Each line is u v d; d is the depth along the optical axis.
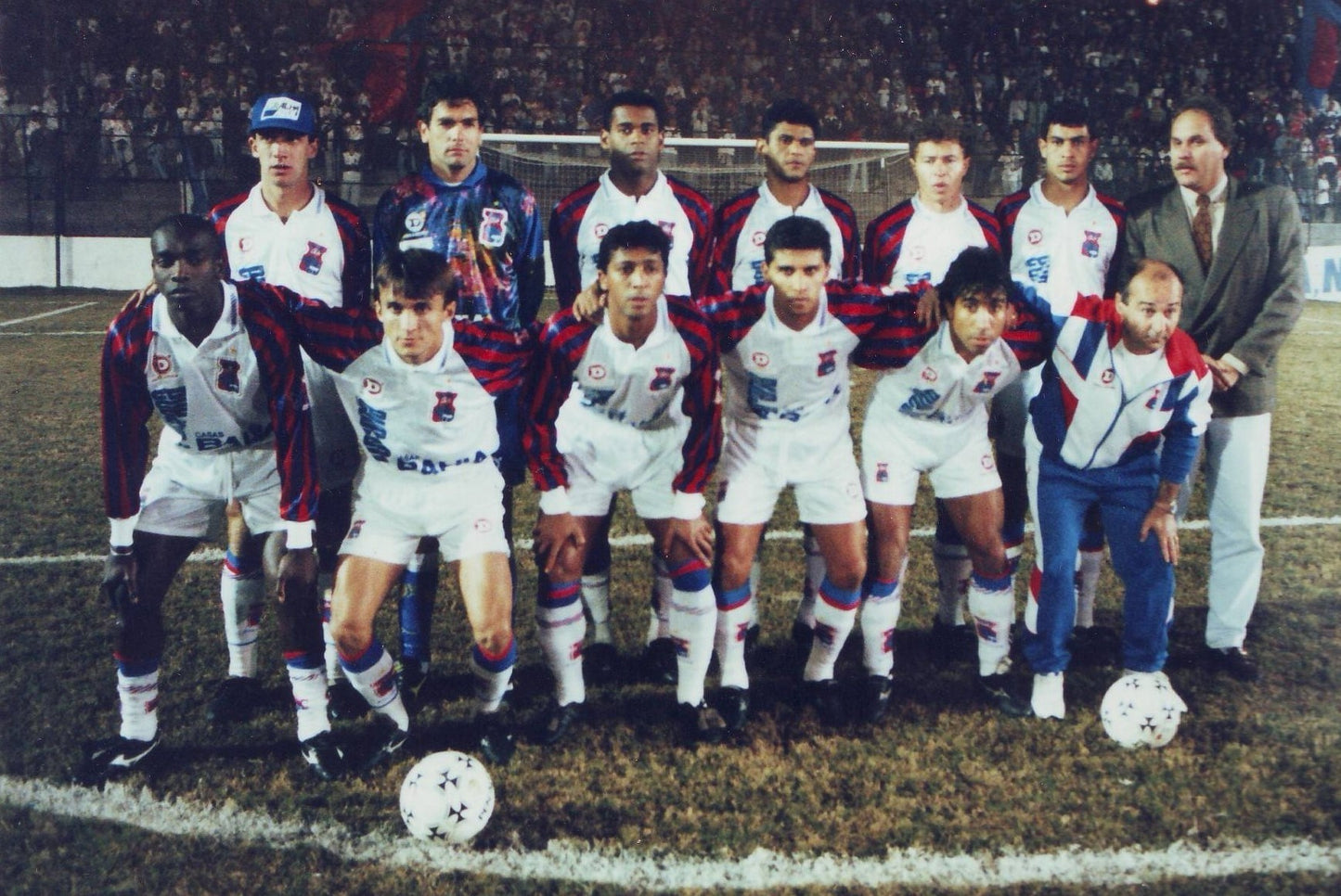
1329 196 15.22
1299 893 2.46
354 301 3.59
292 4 16.67
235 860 2.56
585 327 2.89
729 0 17.39
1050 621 3.21
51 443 6.26
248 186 14.27
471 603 2.88
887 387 3.24
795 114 3.63
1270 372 3.50
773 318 3.00
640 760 3.03
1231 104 16.61
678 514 3.03
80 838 2.64
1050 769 2.97
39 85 15.71
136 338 2.75
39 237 13.31
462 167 3.45
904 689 3.48
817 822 2.71
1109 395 3.07
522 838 2.64
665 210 3.79
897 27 17.31
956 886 2.47
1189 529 5.05
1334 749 3.08
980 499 3.22
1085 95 16.66
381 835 2.67
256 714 3.29
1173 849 2.61
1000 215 3.90
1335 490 5.65
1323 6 16.91
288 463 2.81
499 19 17.52
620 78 17.12
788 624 4.02
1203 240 3.55
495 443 2.98
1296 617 4.05
